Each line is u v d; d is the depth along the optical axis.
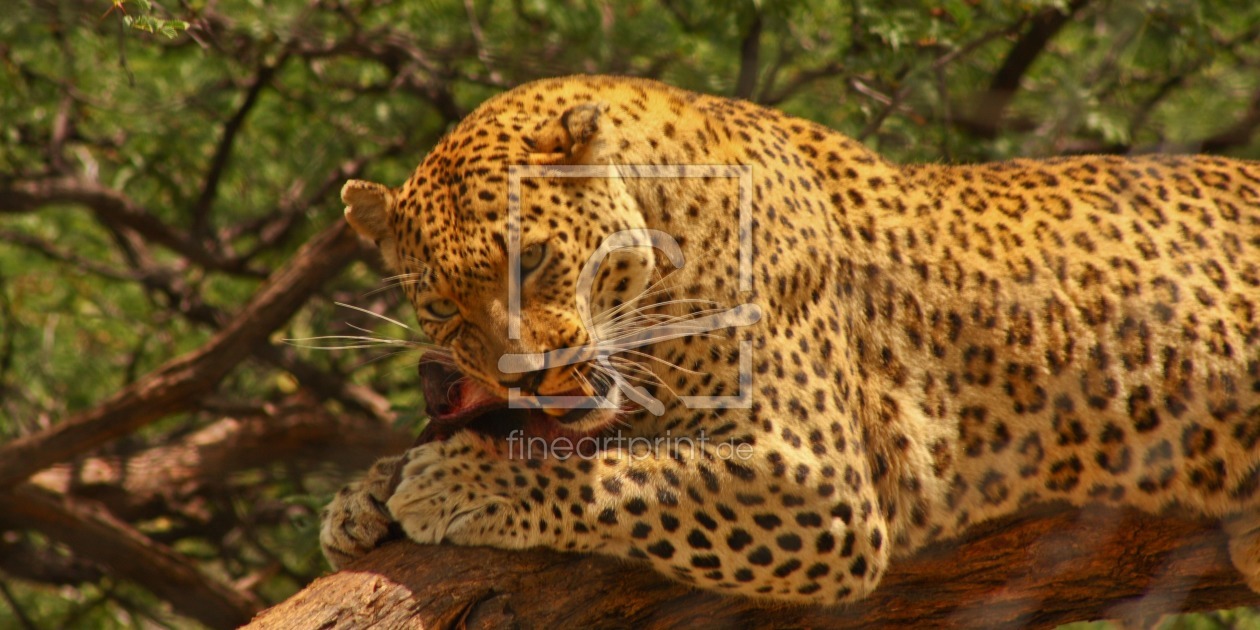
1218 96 14.30
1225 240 8.57
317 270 14.68
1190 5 13.62
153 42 15.19
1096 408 8.25
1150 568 8.50
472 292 7.49
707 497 7.51
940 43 13.47
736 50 15.09
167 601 15.29
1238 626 15.87
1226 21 15.56
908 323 8.32
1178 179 8.84
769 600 8.00
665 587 7.88
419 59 15.02
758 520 7.56
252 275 17.06
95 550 14.95
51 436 14.41
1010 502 8.36
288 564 17.27
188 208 17.45
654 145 7.76
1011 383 8.28
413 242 7.77
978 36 13.91
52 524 14.76
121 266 18.45
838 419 7.86
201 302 17.47
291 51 15.29
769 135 8.33
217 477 16.22
